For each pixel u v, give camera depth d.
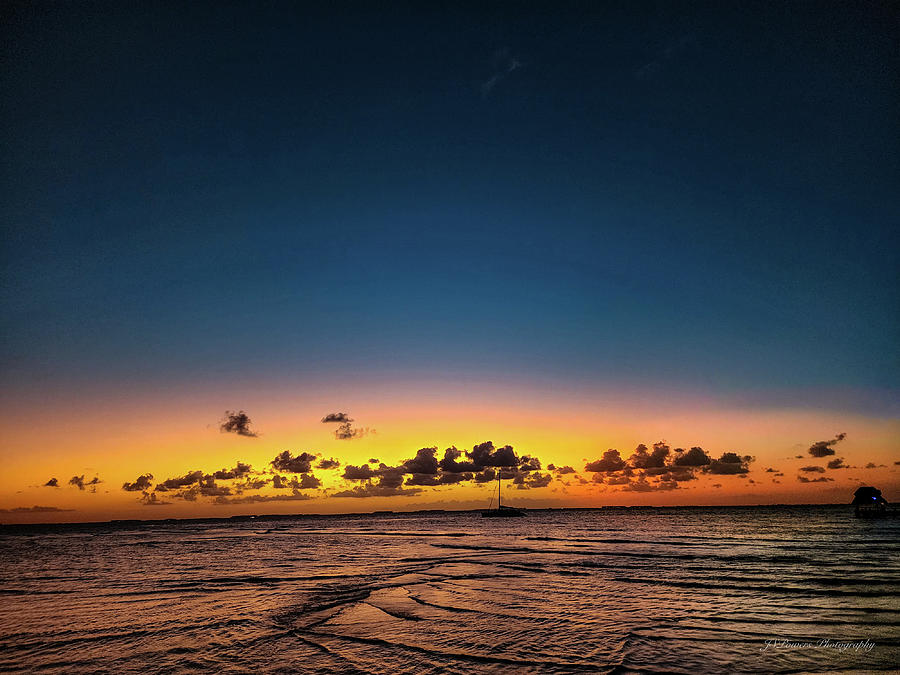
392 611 19.42
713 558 36.84
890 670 12.45
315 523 175.12
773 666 12.77
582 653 13.85
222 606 21.09
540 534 72.12
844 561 34.19
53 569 38.09
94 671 13.20
